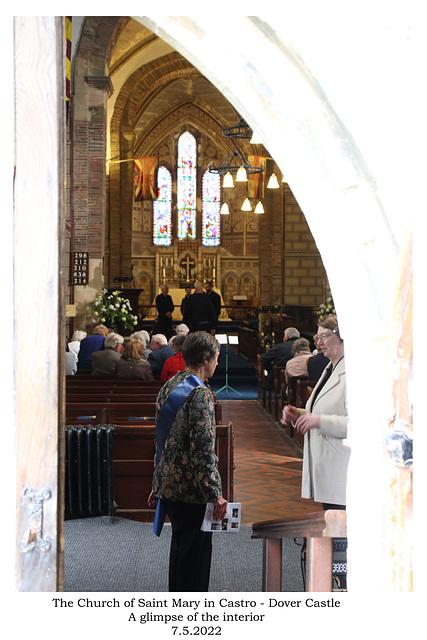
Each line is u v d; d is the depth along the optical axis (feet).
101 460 18.92
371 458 6.68
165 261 114.32
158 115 106.52
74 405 21.31
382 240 6.62
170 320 69.15
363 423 6.76
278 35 6.43
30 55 6.14
